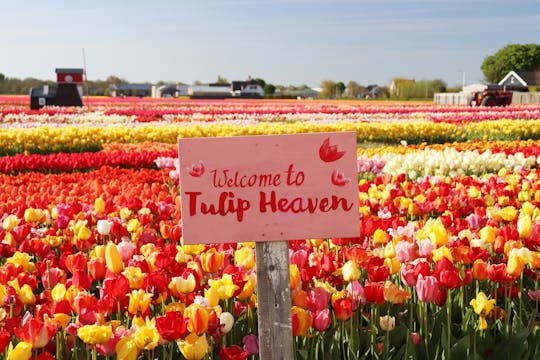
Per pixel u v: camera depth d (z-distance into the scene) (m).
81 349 2.94
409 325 3.18
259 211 2.60
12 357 2.37
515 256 3.12
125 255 3.56
